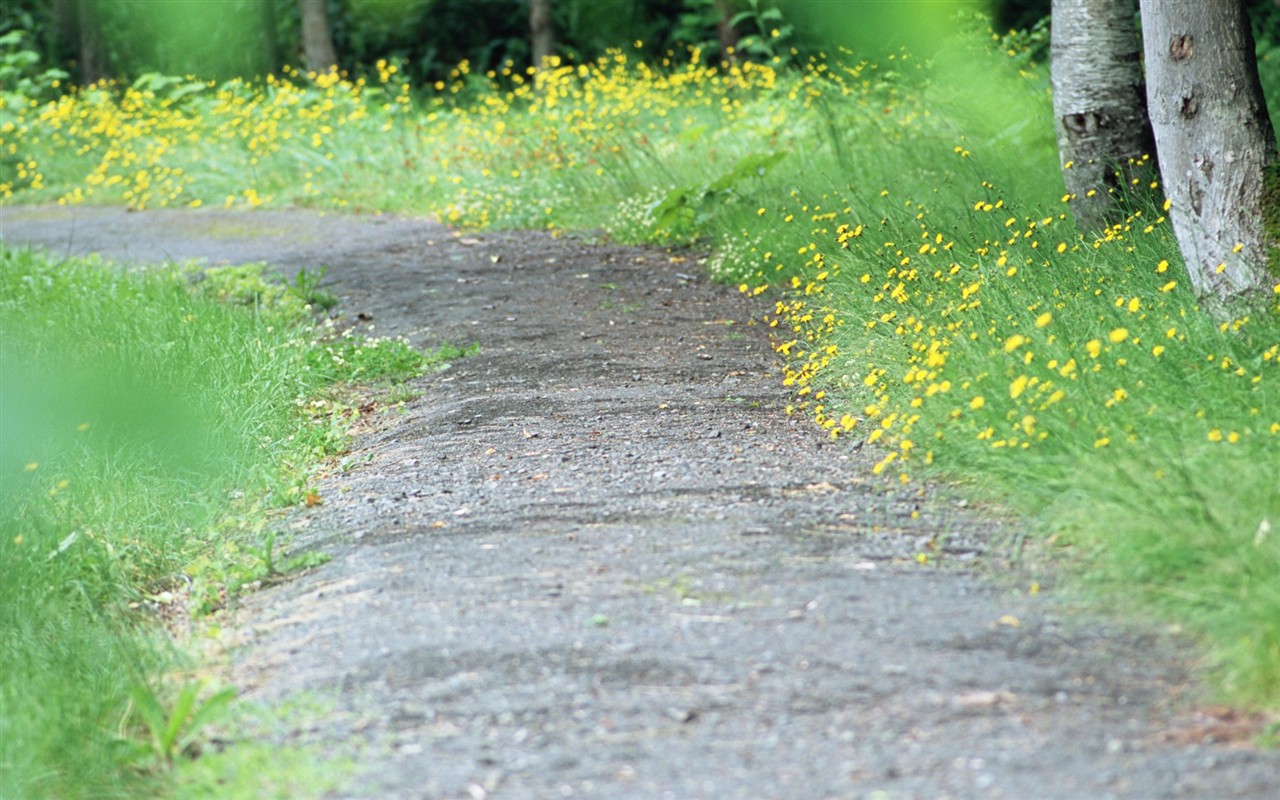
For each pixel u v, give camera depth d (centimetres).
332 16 4375
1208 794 547
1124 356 974
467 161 2705
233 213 2717
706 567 798
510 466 1061
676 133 2677
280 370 1371
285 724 650
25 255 2036
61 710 670
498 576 808
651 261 1998
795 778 573
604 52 4081
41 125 3269
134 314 1567
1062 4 1498
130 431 1155
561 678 668
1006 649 674
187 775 617
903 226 1536
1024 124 2002
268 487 1105
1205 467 783
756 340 1498
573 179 2420
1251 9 3058
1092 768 569
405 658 702
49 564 887
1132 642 677
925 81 2364
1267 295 1068
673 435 1112
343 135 2975
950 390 965
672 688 652
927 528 847
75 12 4344
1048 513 811
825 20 3011
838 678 652
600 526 890
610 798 568
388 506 994
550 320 1659
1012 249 1339
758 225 1919
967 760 579
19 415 1157
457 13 4334
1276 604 637
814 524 865
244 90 3372
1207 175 1098
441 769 597
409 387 1402
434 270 2033
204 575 917
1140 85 1484
